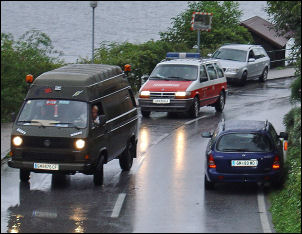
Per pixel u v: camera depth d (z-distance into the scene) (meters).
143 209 32.12
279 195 34.22
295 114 46.41
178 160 43.00
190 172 39.88
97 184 36.75
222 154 34.47
